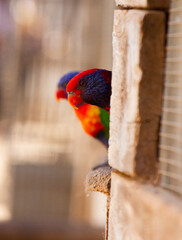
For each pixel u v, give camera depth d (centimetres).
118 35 275
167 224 223
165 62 254
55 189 1109
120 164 274
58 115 1173
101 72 390
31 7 1195
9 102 1241
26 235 857
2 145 1281
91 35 1112
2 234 858
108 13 1080
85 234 854
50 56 1182
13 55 1214
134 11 261
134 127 258
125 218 265
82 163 1098
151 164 259
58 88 557
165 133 254
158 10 254
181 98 237
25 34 1192
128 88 264
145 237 242
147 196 243
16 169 1113
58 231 862
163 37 254
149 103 256
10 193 1126
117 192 275
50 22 1184
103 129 441
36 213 1111
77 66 1147
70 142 1133
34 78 1195
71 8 1152
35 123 1180
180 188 238
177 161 242
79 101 402
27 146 1151
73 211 1098
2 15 1217
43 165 1114
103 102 399
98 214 1073
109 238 288
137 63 254
